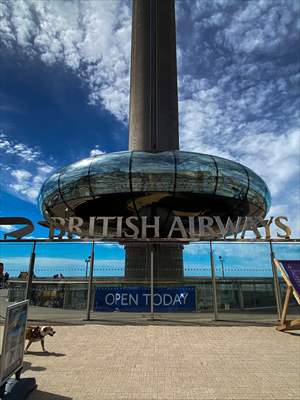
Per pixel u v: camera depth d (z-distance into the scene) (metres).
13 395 4.55
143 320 11.45
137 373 5.84
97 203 19.38
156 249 18.81
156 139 25.27
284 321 9.89
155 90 26.47
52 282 17.36
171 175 18.25
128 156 18.67
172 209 19.45
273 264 11.82
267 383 5.37
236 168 19.78
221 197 19.22
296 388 5.16
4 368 4.55
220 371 5.96
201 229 13.78
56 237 12.77
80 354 7.12
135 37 28.97
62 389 5.08
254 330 9.92
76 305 16.09
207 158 19.12
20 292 18.80
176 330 9.87
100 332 9.56
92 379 5.52
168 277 18.39
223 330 9.89
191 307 11.73
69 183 19.36
